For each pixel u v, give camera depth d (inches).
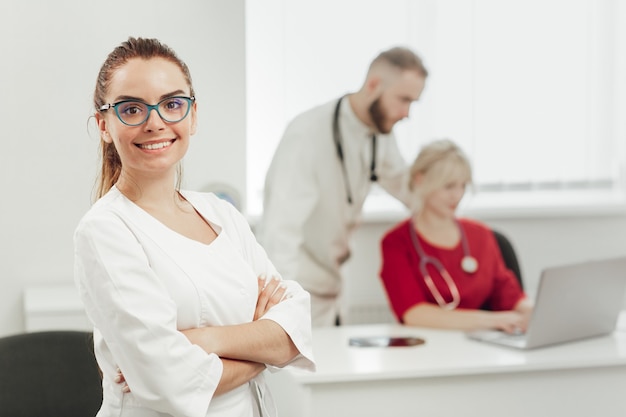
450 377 100.2
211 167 140.5
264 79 156.8
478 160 168.1
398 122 158.7
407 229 130.6
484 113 167.9
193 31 138.3
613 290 112.0
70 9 133.8
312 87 159.2
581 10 171.0
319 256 146.2
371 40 161.5
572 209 165.2
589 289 108.7
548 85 170.1
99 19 134.7
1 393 82.4
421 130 164.9
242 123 141.3
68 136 135.1
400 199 153.5
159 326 59.1
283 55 157.3
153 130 61.4
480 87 167.5
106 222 60.4
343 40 159.9
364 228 159.0
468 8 166.2
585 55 171.5
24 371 83.4
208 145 140.3
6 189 133.9
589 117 172.1
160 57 62.8
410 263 129.0
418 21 163.6
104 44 135.0
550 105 170.4
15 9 132.3
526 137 169.6
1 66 132.4
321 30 158.9
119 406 62.4
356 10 160.4
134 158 61.9
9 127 133.3
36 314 119.0
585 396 104.7
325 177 144.6
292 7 157.5
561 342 111.1
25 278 135.3
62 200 135.7
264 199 145.7
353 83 160.7
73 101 134.9
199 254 63.8
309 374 95.8
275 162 145.2
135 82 61.2
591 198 171.0
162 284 61.3
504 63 168.4
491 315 120.8
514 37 168.6
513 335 115.2
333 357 104.2
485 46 167.5
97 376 84.7
